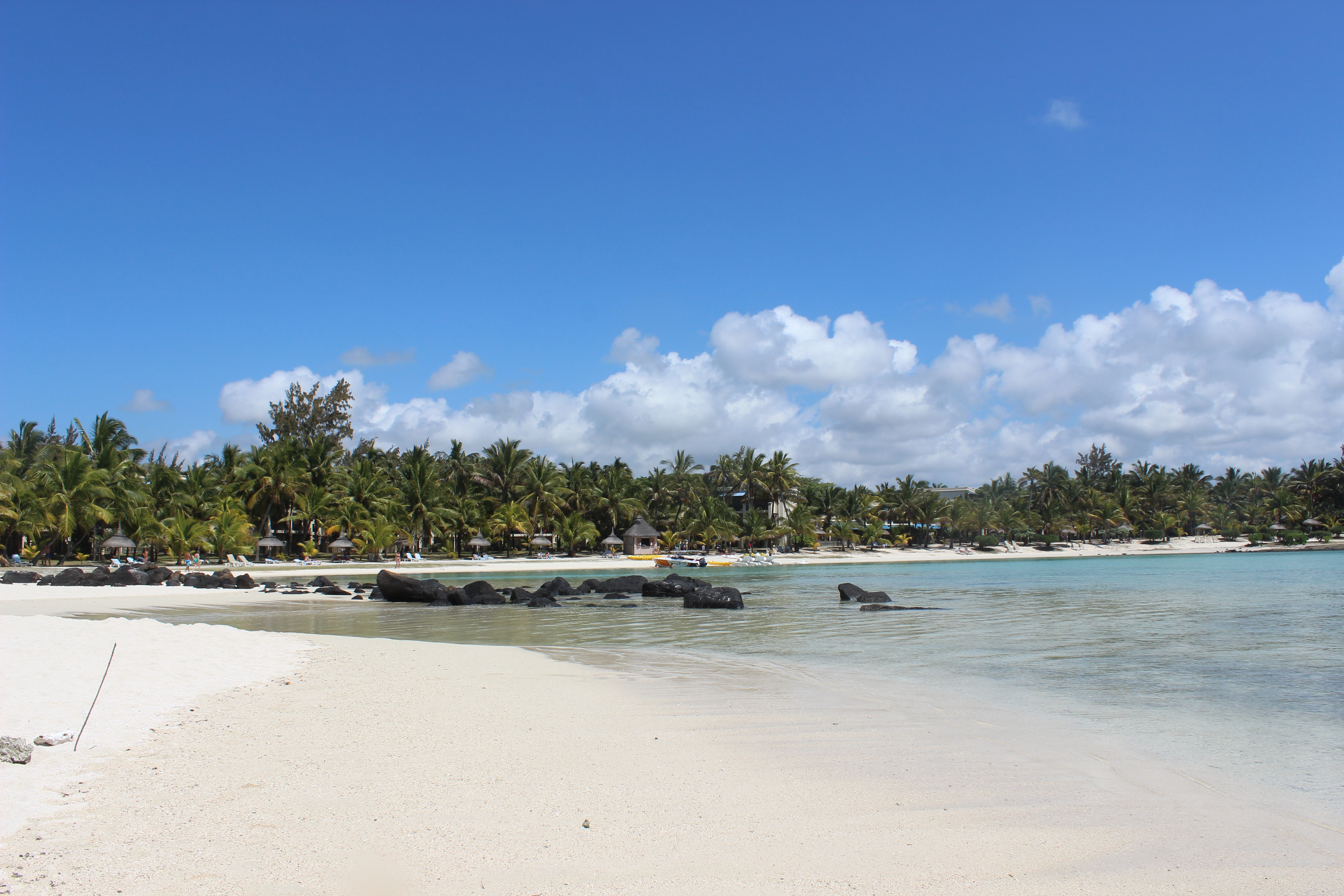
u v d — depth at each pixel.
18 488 56.28
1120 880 5.57
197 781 7.47
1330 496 129.25
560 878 5.39
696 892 5.20
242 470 75.81
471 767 8.15
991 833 6.47
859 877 5.52
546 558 87.44
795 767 8.37
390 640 20.23
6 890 4.94
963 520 133.50
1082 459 165.75
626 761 8.50
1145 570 71.94
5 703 10.33
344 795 7.14
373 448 105.44
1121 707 11.84
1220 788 7.78
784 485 114.00
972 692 13.11
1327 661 16.92
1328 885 5.50
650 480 107.50
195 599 38.56
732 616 30.02
